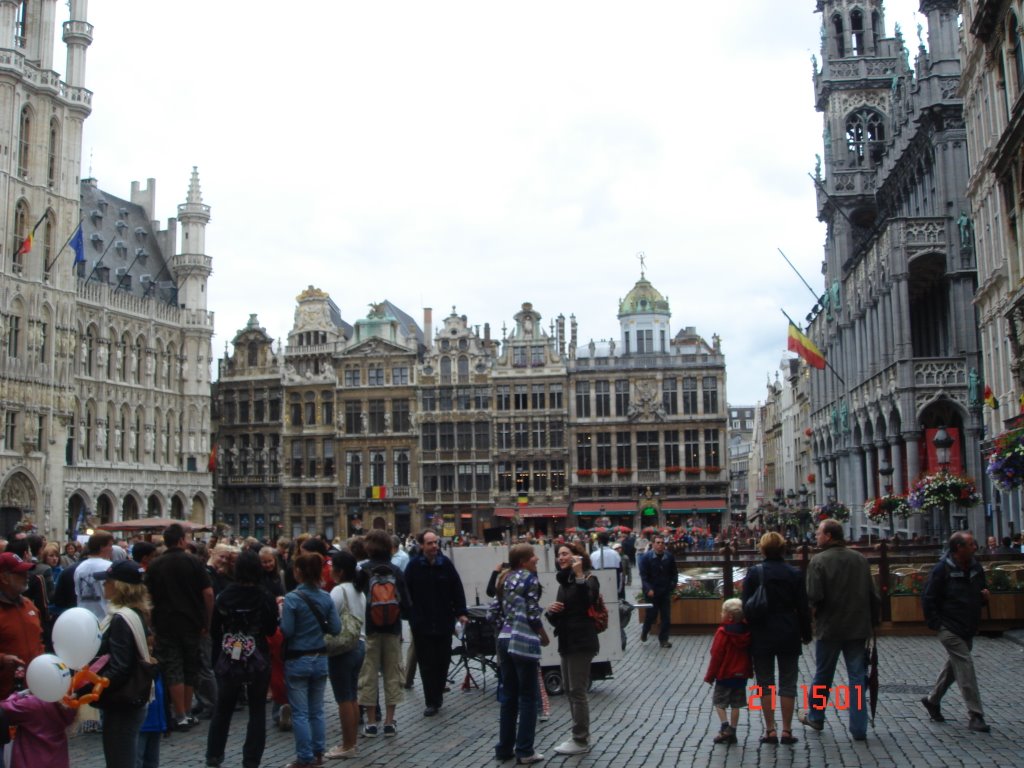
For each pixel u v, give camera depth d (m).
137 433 79.62
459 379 87.94
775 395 123.50
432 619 16.38
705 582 26.97
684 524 84.69
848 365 56.12
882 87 60.53
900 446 45.91
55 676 8.77
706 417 85.12
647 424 85.69
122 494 76.06
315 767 12.93
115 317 77.25
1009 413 33.47
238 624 12.77
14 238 65.69
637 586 44.97
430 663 16.50
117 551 18.16
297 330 91.69
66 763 9.26
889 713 15.40
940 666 20.00
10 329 65.19
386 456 88.56
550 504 86.06
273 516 90.88
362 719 15.88
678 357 86.06
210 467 86.50
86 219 82.25
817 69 64.25
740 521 109.19
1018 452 23.86
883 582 25.11
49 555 19.69
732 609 13.93
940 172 44.28
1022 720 14.52
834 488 62.44
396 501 87.75
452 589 16.56
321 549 16.95
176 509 83.25
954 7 44.56
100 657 10.22
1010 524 36.69
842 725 14.67
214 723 12.81
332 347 90.12
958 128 44.09
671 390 86.06
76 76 72.19
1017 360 30.77
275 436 91.50
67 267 70.06
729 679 13.74
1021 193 30.53
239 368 93.19
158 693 11.79
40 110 68.38
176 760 13.65
